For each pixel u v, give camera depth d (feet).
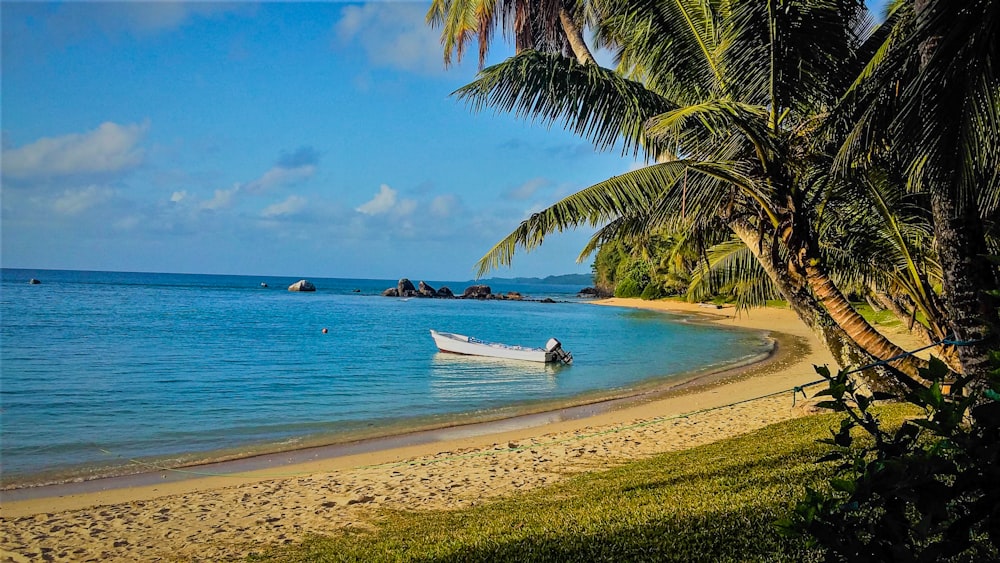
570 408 61.00
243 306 226.38
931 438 15.34
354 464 41.55
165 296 281.13
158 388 69.26
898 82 20.48
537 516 23.53
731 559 15.81
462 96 31.63
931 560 6.14
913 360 28.12
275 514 30.60
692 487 24.71
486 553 19.03
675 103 33.04
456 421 55.57
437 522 26.18
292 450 45.85
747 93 28.66
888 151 24.71
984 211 19.79
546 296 469.98
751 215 31.53
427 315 209.67
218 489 35.60
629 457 37.88
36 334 119.14
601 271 393.09
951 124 17.85
